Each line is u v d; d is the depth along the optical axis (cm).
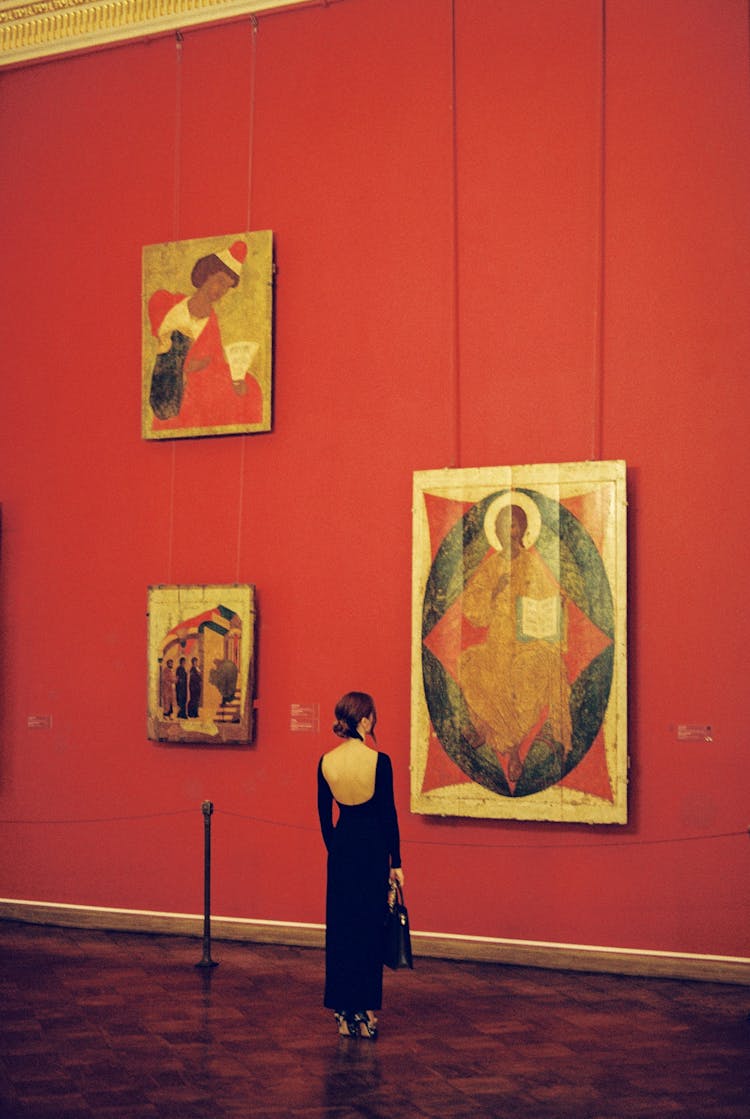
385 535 977
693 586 876
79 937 1006
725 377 878
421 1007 775
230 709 1001
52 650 1087
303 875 981
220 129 1058
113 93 1102
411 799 927
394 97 998
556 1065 647
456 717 918
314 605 995
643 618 887
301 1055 663
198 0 1065
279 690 1001
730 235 883
